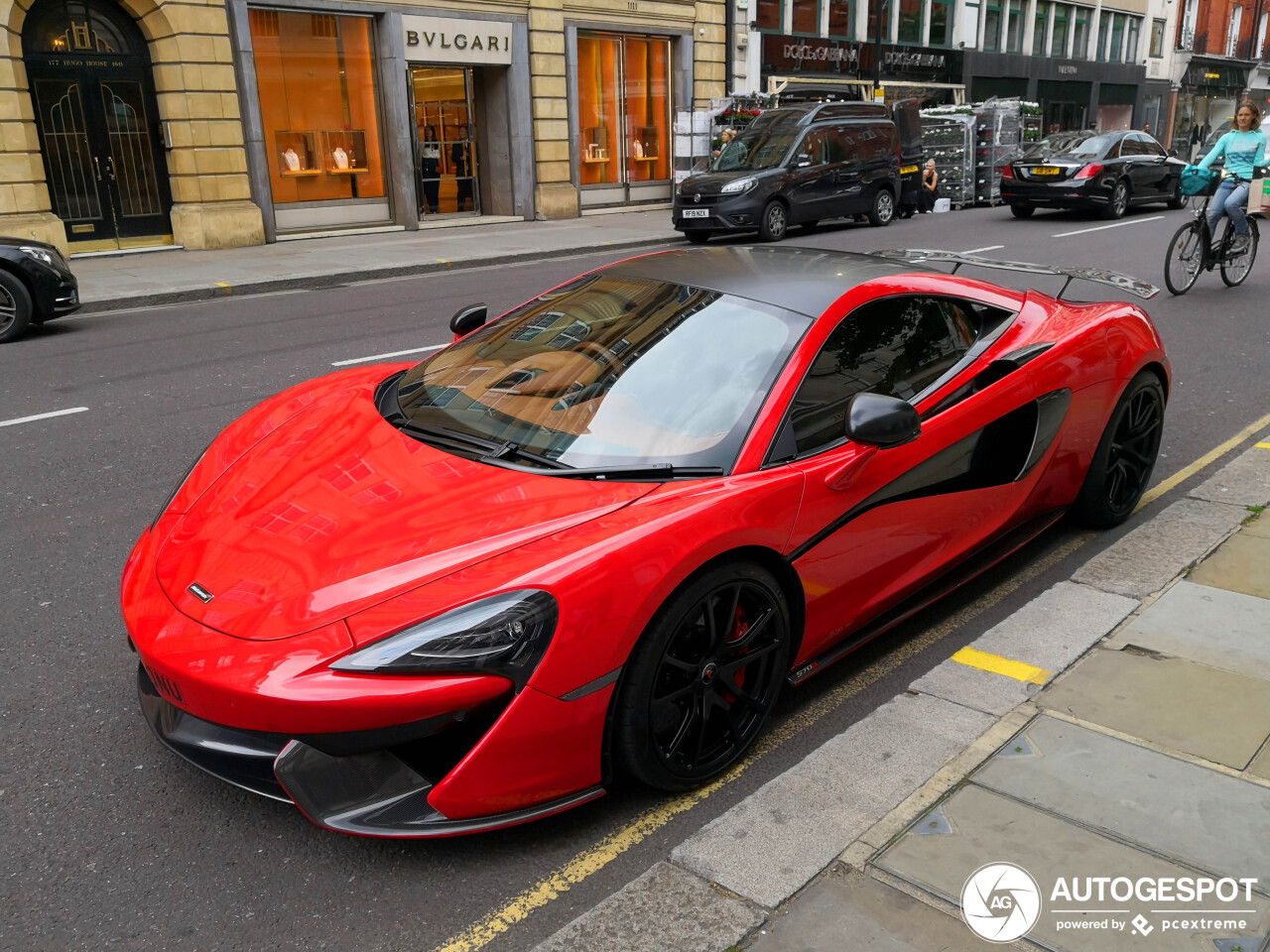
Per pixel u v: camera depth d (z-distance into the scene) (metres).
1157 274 11.27
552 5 19.67
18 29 13.56
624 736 2.46
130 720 3.05
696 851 2.38
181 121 15.18
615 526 2.46
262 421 3.38
